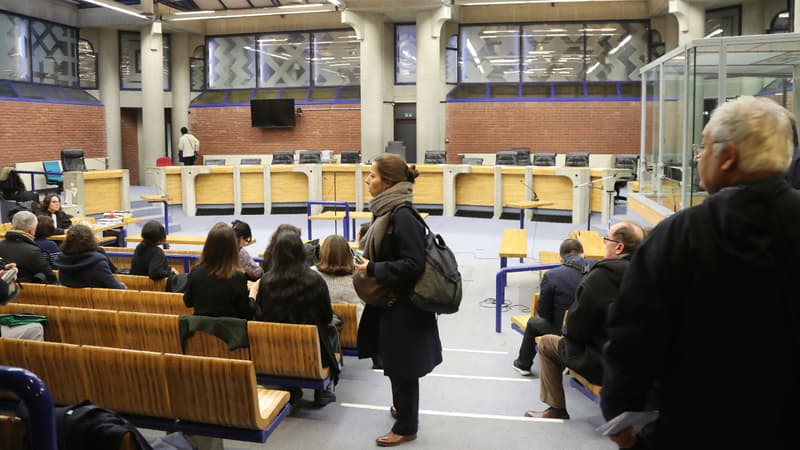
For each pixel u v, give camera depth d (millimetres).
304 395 4516
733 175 1535
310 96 21344
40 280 5320
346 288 4891
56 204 9062
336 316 4516
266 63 21922
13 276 3951
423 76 18922
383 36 20625
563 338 3514
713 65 6004
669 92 7160
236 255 3963
